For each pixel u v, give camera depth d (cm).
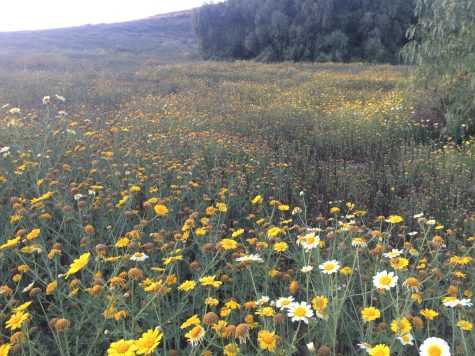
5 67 2230
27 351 249
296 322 298
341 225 398
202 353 213
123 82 1695
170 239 384
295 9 3825
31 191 485
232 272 321
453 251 430
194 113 1013
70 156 596
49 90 1395
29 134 636
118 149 632
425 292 296
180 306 282
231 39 4181
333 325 233
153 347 180
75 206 466
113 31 7212
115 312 239
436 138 873
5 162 534
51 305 294
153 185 540
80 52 3681
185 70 2111
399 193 652
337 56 3581
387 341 241
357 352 278
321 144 859
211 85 1648
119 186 512
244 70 2286
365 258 371
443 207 573
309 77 1895
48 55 2977
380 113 951
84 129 752
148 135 724
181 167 577
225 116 1030
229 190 547
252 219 507
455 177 634
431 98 1007
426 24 873
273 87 1534
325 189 672
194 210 490
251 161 664
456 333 243
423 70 904
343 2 3678
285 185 646
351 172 681
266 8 3884
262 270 328
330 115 984
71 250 398
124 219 430
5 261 357
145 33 7144
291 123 980
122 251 336
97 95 1349
